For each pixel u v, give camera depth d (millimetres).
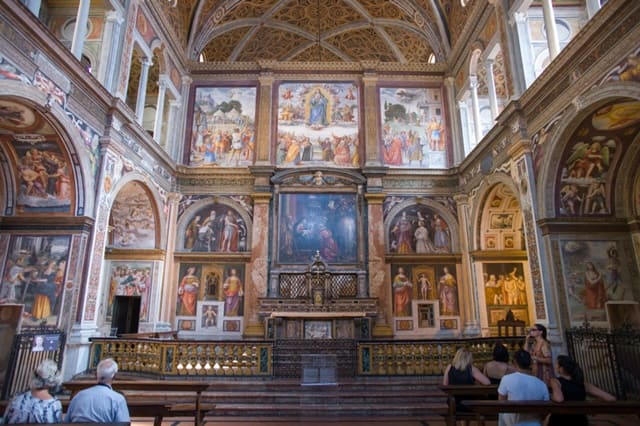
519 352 5027
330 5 20375
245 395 9156
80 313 10500
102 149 11508
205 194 17609
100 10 12641
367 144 18000
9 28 8016
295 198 17438
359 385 9727
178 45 17625
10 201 10812
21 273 10445
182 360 10195
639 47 7812
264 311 15422
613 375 8609
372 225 17047
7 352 9688
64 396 9430
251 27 20953
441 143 18438
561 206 10773
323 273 16031
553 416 4562
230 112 18641
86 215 10797
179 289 16562
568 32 13172
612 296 10328
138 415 6344
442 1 18812
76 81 10258
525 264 15961
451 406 6148
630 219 10641
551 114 10539
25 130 9828
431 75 19125
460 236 17078
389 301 16438
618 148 10414
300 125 18547
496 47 14375
